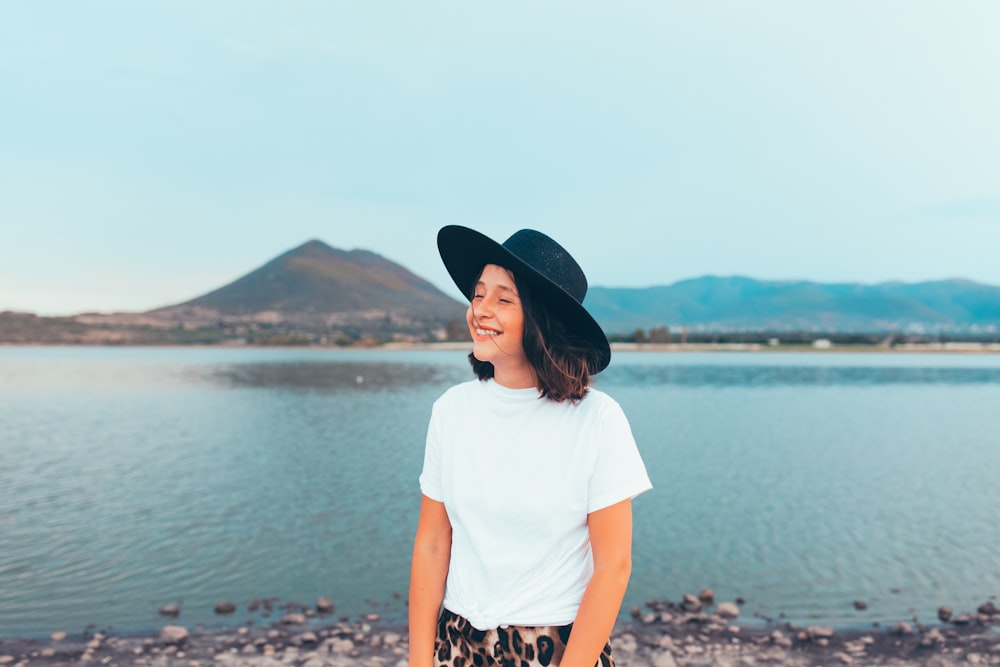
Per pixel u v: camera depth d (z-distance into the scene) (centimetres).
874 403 5591
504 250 175
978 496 1872
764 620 888
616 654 726
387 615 899
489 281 184
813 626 856
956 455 2720
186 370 11112
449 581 192
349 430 3388
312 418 3984
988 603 933
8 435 3159
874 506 1734
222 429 3425
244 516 1558
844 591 1036
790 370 12650
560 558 180
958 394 6844
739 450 2812
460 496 187
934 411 4884
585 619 171
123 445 2820
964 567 1180
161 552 1248
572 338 184
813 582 1087
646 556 1250
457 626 185
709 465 2417
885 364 17062
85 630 823
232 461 2408
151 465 2312
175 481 2020
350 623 859
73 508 1639
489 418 188
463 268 204
